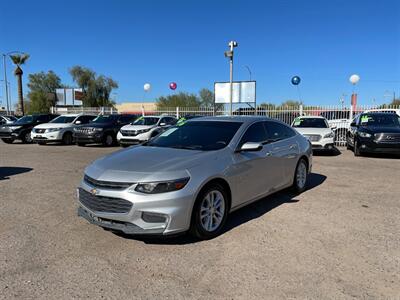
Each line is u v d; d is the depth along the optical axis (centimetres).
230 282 328
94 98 6206
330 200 614
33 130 1719
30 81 6400
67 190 685
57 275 341
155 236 390
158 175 392
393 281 331
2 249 402
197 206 411
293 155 627
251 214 530
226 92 2300
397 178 818
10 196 638
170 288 317
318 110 1780
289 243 419
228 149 479
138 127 1555
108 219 400
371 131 1172
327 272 348
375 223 491
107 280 332
